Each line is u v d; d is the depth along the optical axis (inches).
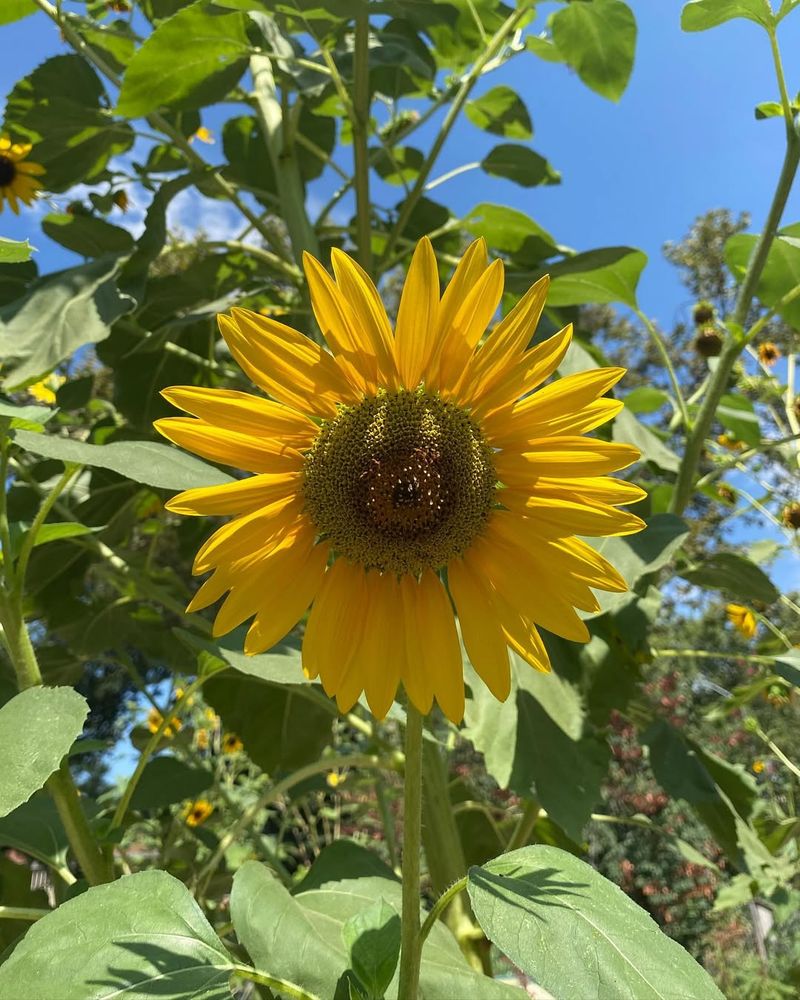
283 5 18.1
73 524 12.2
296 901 12.0
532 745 15.5
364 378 11.0
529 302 10.6
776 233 18.1
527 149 26.2
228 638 14.1
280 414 10.8
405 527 10.9
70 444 11.9
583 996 6.8
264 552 10.9
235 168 28.4
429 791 17.8
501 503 11.1
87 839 11.6
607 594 15.2
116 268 18.6
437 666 10.7
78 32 21.8
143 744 27.2
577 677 16.7
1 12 21.0
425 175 22.8
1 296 20.5
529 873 8.2
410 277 10.3
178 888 9.0
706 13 16.9
